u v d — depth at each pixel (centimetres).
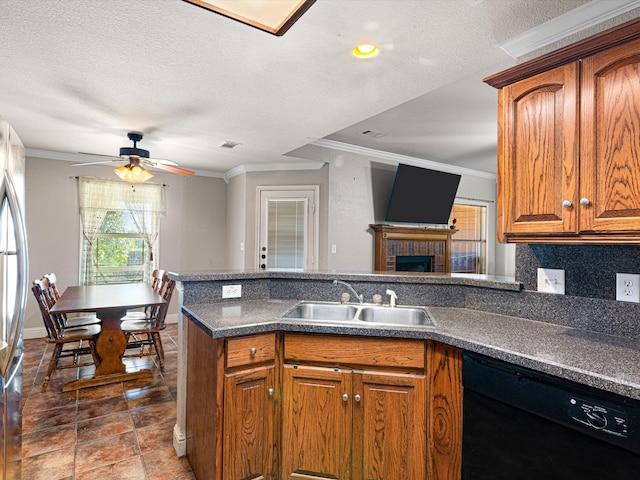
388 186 544
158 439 236
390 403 168
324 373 175
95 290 392
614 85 127
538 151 148
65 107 281
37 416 263
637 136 122
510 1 158
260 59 206
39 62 209
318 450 176
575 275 168
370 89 246
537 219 149
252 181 511
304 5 124
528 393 129
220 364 166
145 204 518
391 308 214
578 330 163
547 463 123
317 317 225
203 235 569
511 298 192
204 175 566
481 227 699
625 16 155
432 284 221
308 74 224
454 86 304
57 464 208
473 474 148
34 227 448
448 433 159
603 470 110
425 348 166
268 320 180
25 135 362
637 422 104
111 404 284
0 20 169
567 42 174
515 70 154
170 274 231
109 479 197
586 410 114
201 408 188
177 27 175
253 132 346
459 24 174
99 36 183
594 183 131
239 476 170
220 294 229
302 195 491
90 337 325
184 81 234
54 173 459
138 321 376
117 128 336
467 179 658
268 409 178
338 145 482
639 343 144
